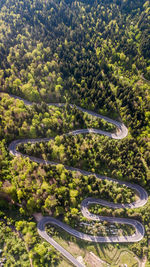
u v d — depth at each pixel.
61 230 68.50
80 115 93.69
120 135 93.62
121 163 80.81
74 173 79.88
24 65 118.00
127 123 96.12
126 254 64.25
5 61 117.44
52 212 70.19
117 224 69.69
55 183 73.69
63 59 121.19
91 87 106.31
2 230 67.75
